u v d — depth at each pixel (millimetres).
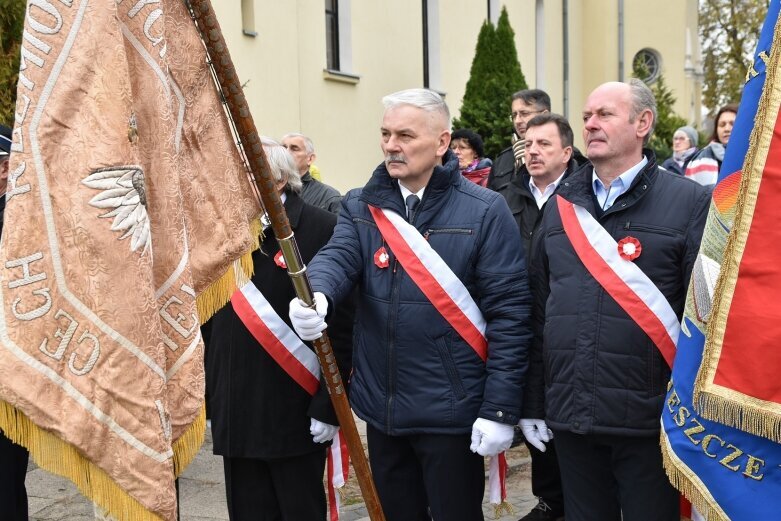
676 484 2865
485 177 6406
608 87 3178
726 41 25188
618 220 3145
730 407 2662
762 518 2717
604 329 3080
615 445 3137
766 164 2652
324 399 3443
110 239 2082
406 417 3266
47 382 2070
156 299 2209
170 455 2156
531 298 3359
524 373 3289
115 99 2090
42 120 2066
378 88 13406
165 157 2230
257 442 3469
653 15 25703
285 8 11016
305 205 3645
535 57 20812
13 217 2062
